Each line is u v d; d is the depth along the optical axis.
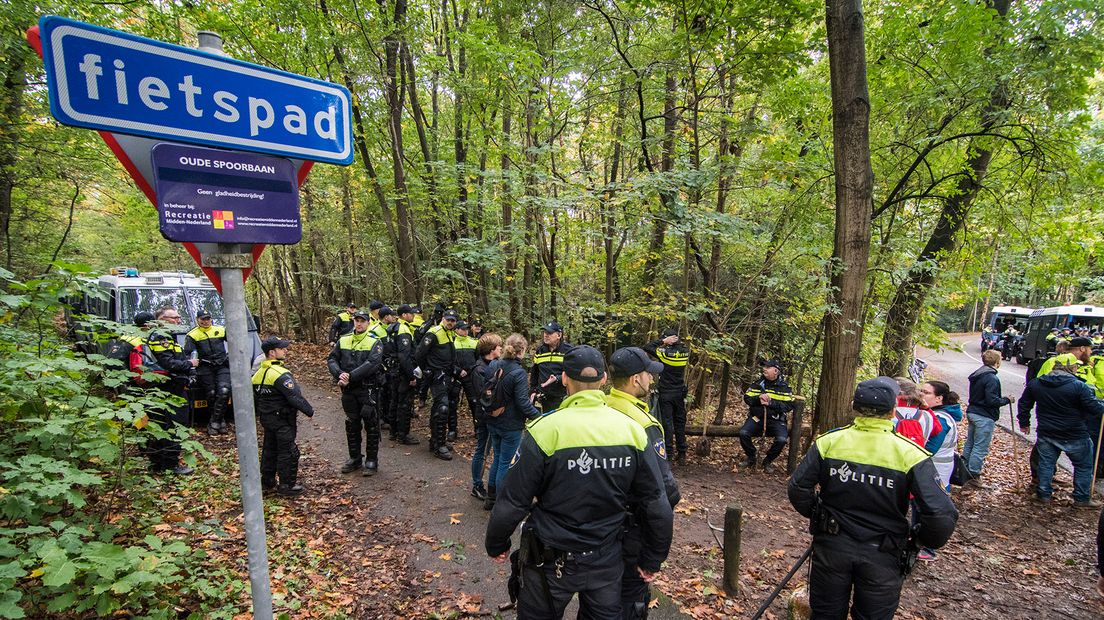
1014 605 3.87
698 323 7.82
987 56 6.47
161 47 1.50
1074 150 6.80
